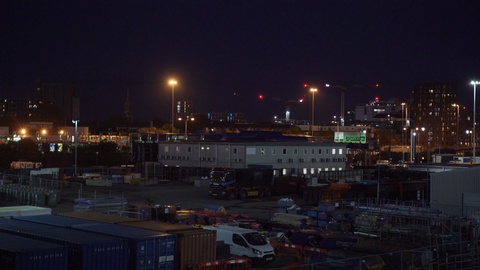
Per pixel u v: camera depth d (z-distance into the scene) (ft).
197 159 285.64
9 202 188.85
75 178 263.49
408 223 123.85
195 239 80.43
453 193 151.02
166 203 191.52
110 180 250.16
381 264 85.66
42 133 601.21
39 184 202.28
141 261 74.33
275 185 222.48
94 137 599.98
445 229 116.47
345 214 136.87
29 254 64.28
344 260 78.23
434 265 97.50
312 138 393.70
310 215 145.38
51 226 84.28
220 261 81.41
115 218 96.17
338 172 263.29
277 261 106.42
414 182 211.61
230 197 206.80
